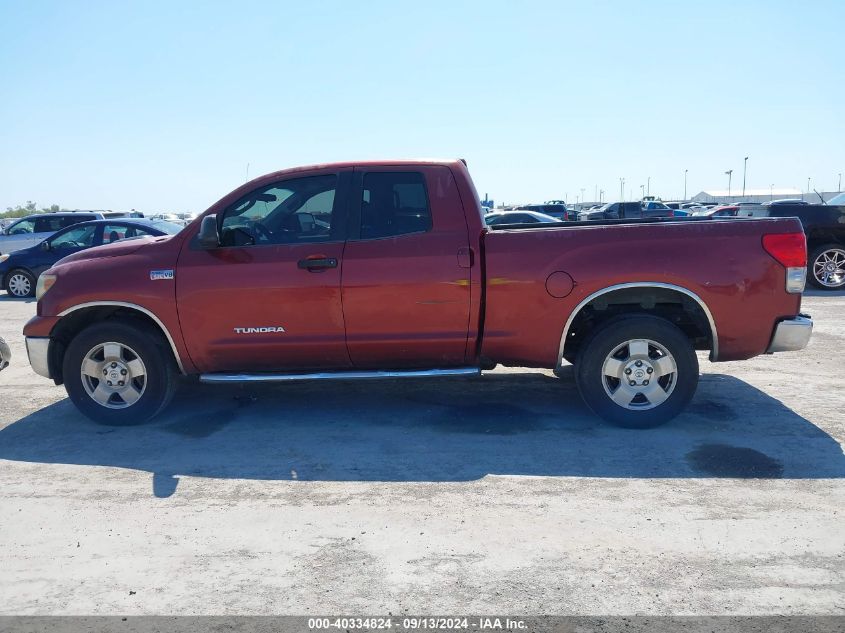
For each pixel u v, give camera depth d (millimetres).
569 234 5129
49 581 3312
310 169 5422
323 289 5195
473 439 5133
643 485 4266
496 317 5172
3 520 3957
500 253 5133
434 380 6848
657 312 5441
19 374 7625
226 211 5438
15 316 12477
